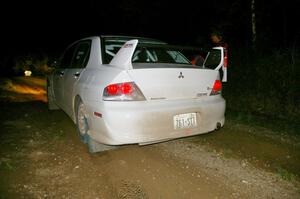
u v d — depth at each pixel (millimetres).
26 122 5449
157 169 3404
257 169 3416
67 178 3172
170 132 3307
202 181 3123
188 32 14992
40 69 18734
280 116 6078
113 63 3422
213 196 2834
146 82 3201
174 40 15680
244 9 10578
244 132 4848
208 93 3643
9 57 18469
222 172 3334
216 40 8906
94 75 3623
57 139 4434
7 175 3215
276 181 3129
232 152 3941
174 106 3316
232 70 7301
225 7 11039
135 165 3512
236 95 7289
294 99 6004
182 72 3400
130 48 3262
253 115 6164
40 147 4094
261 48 7840
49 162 3578
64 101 5004
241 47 7598
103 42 4113
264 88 6613
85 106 3672
